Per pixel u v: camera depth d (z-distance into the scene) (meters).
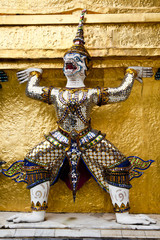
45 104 3.98
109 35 3.75
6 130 3.97
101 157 3.33
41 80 3.98
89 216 3.52
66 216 3.52
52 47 3.77
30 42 3.81
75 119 3.34
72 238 2.93
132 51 3.64
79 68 3.45
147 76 3.61
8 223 3.18
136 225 3.07
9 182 3.86
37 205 3.25
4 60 3.82
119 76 3.87
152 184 3.76
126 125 3.88
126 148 3.83
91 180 3.76
